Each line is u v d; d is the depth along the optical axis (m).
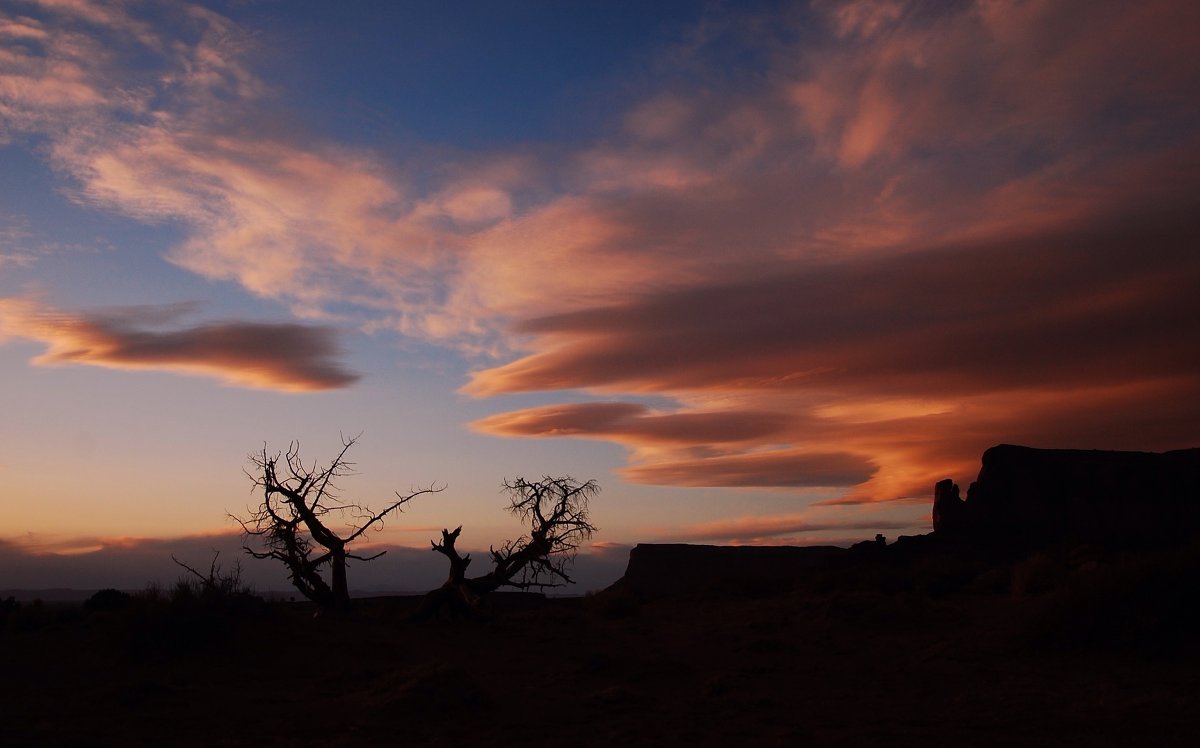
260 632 20.56
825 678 17.09
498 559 29.62
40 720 12.72
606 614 33.78
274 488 27.91
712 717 13.25
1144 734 10.70
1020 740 10.74
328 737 11.89
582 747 11.20
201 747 11.23
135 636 18.84
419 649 21.48
